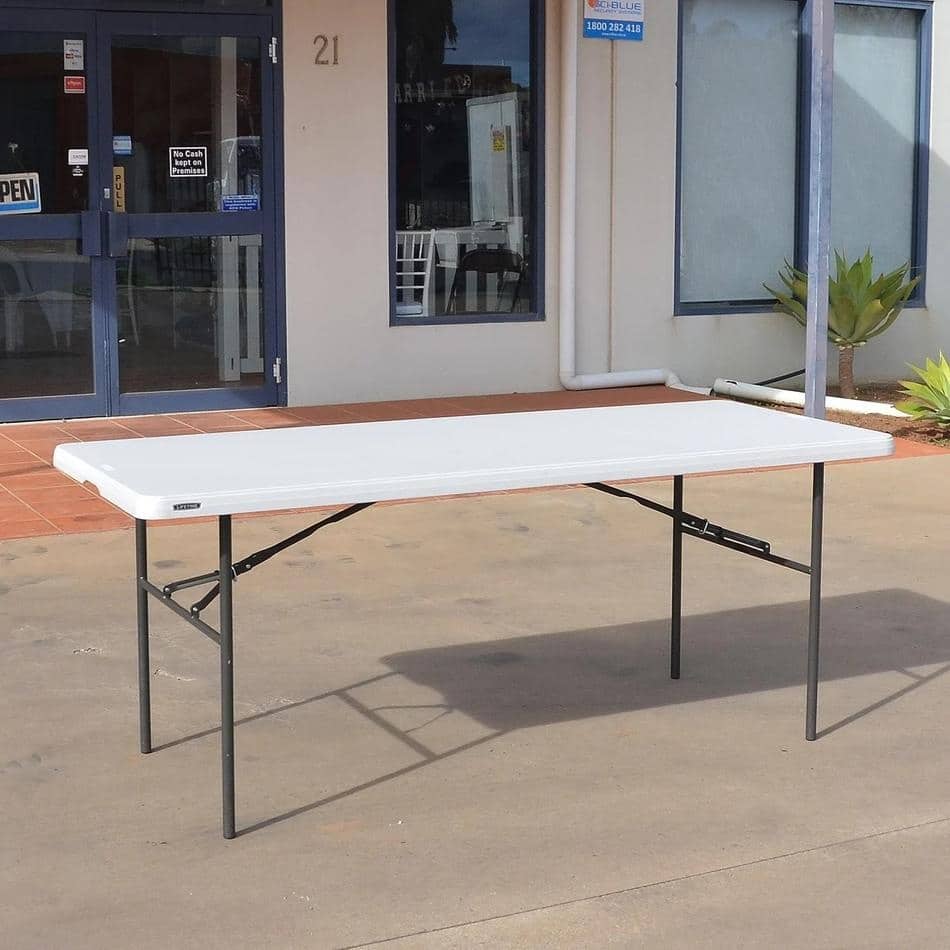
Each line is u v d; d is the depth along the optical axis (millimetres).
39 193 8719
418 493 3467
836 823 3604
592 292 10375
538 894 3229
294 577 5793
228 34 9039
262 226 9297
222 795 3621
